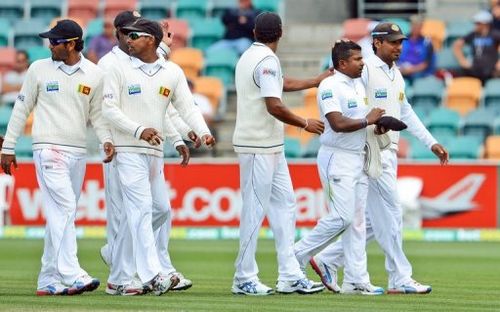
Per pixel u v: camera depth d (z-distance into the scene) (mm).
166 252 40281
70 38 37844
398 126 37906
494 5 83812
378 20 94938
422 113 79688
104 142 38031
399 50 39375
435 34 86625
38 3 92250
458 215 70250
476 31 82875
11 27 90312
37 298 36469
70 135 38312
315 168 70125
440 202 70375
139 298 36438
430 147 40719
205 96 81500
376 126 38219
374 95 39281
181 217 71500
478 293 40031
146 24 37406
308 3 95312
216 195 71188
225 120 82375
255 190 38000
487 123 78438
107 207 38938
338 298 37125
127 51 38531
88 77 38375
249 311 32438
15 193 72562
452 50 83250
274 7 90188
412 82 82250
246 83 37781
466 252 62281
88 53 79688
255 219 38062
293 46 89250
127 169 37438
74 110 38312
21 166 72500
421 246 66312
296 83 40406
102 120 38469
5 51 86438
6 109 80875
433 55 82125
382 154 39219
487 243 68500
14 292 39406
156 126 37812
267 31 37750
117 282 38156
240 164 38281
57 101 38219
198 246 65625
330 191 38875
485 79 82438
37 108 38469
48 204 38156
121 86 37500
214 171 71125
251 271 38281
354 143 38562
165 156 74750
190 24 88375
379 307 34094
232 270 51219
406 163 70438
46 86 38188
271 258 57969
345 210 38625
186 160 40062
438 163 70188
